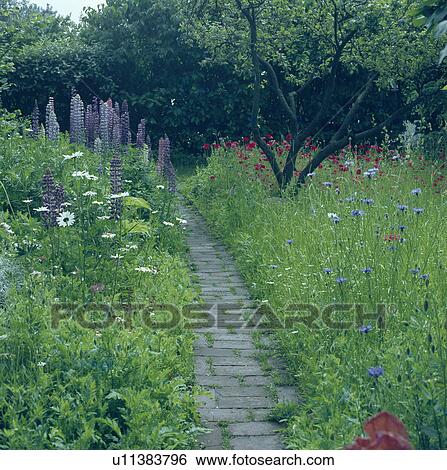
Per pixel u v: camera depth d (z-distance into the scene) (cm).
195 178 1622
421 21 512
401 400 442
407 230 771
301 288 744
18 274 679
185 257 1036
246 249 1002
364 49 1329
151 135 2105
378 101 2014
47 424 455
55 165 1049
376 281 660
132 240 931
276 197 1269
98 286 703
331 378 509
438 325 500
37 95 2020
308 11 1319
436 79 1528
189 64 2075
